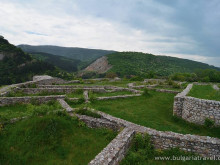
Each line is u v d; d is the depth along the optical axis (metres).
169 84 24.83
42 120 7.13
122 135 6.11
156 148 6.21
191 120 9.09
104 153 4.92
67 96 14.04
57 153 6.01
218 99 10.45
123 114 10.45
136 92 17.55
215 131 7.86
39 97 12.32
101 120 8.19
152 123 9.08
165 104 13.23
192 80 40.97
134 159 5.37
